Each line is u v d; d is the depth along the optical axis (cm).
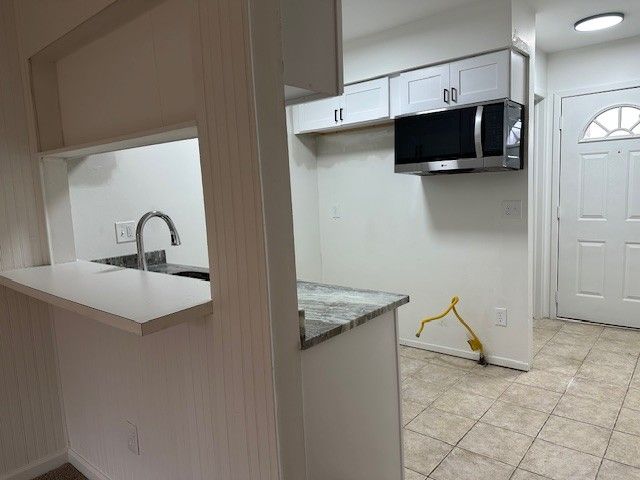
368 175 377
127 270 193
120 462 199
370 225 381
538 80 376
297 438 129
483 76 278
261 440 127
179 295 140
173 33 147
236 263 123
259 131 113
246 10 109
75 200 225
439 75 297
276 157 118
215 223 126
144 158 252
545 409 258
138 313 121
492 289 320
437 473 207
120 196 243
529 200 298
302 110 374
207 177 126
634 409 253
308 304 170
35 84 201
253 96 111
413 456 220
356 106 343
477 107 275
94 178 232
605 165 374
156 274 181
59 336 224
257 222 116
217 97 119
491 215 315
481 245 322
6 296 211
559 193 398
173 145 265
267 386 121
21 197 206
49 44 182
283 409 123
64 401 231
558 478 200
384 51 321
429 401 273
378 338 168
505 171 305
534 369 311
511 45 266
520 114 287
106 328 191
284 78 125
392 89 325
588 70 372
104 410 202
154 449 175
